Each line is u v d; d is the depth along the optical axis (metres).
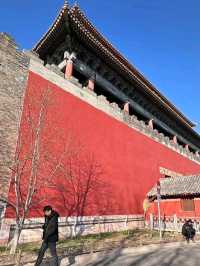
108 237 15.01
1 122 12.65
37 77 15.54
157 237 15.88
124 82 24.36
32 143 13.62
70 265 8.55
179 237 16.42
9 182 12.12
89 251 10.48
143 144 24.80
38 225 12.76
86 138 17.75
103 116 20.36
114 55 23.05
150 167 24.80
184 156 33.38
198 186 20.70
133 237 15.39
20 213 12.00
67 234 14.27
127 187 20.59
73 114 17.28
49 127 14.98
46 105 15.06
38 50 20.67
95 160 17.97
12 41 14.77
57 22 17.59
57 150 15.05
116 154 20.48
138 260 9.47
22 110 13.84
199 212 19.58
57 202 14.12
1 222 11.29
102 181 18.05
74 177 15.76
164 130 32.22
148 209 22.31
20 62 14.84
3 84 13.43
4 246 10.95
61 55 20.67
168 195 21.39
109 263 8.88
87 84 21.30
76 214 15.16
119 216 18.70
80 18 19.05
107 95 23.98
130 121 23.89
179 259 9.75
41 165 13.70
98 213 16.84
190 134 37.38
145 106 28.09
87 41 19.03
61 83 17.20
